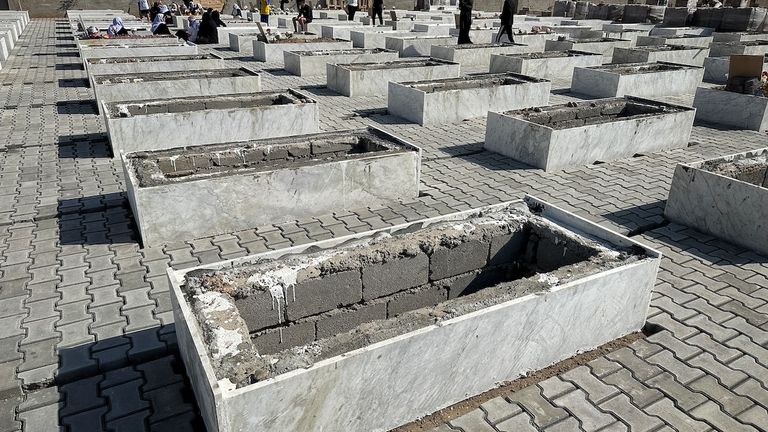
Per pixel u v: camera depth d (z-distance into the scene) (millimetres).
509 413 3305
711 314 4371
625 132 8055
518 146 7863
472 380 3363
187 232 5324
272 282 3545
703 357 3867
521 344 3484
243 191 5434
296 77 14188
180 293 3232
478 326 3211
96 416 3236
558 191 6863
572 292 3557
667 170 7750
